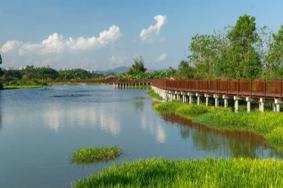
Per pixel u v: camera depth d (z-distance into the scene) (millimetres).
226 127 28391
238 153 19859
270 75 41500
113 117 37438
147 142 23562
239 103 41938
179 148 21562
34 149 21969
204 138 24438
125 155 19953
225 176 11758
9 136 26766
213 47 57000
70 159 19172
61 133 27797
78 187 12492
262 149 20766
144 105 51469
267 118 26609
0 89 110312
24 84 143750
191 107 37188
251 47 48656
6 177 16172
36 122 34312
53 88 122812
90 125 31797
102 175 12852
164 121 33375
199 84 42875
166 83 57625
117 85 127812
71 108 48094
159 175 12531
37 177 16047
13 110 46031
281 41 41531
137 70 149750
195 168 13258
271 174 11805
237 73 47938
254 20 49812
